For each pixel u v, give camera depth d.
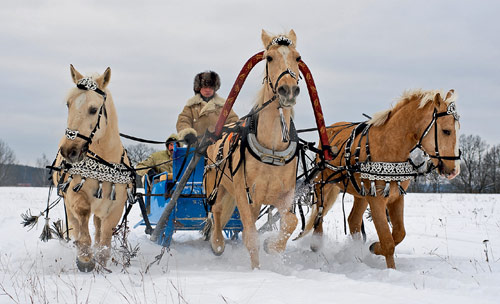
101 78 5.88
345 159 6.72
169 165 9.34
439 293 4.50
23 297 4.42
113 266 6.41
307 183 6.70
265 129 5.91
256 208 6.38
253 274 5.47
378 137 6.44
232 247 8.14
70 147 5.44
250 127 6.01
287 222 6.05
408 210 15.91
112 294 4.59
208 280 5.23
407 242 9.12
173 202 6.73
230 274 5.68
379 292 4.52
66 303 4.21
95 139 5.71
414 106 6.23
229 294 4.46
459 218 13.20
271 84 5.71
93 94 5.64
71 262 6.79
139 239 9.45
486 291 4.68
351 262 6.77
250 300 4.20
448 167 5.88
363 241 7.85
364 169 6.36
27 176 90.62
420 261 6.84
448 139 5.91
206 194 7.42
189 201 7.56
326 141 6.47
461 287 4.91
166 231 7.50
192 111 9.31
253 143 5.92
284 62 5.61
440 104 5.95
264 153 5.88
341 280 5.15
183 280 5.25
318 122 6.43
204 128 9.13
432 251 8.09
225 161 6.68
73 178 6.01
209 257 7.54
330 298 4.23
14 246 8.59
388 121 6.46
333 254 7.69
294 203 6.55
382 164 6.25
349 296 4.29
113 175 6.02
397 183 6.30
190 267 6.63
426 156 6.39
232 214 7.88
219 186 7.27
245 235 6.11
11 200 20.81
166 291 4.64
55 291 4.67
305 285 4.79
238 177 6.16
